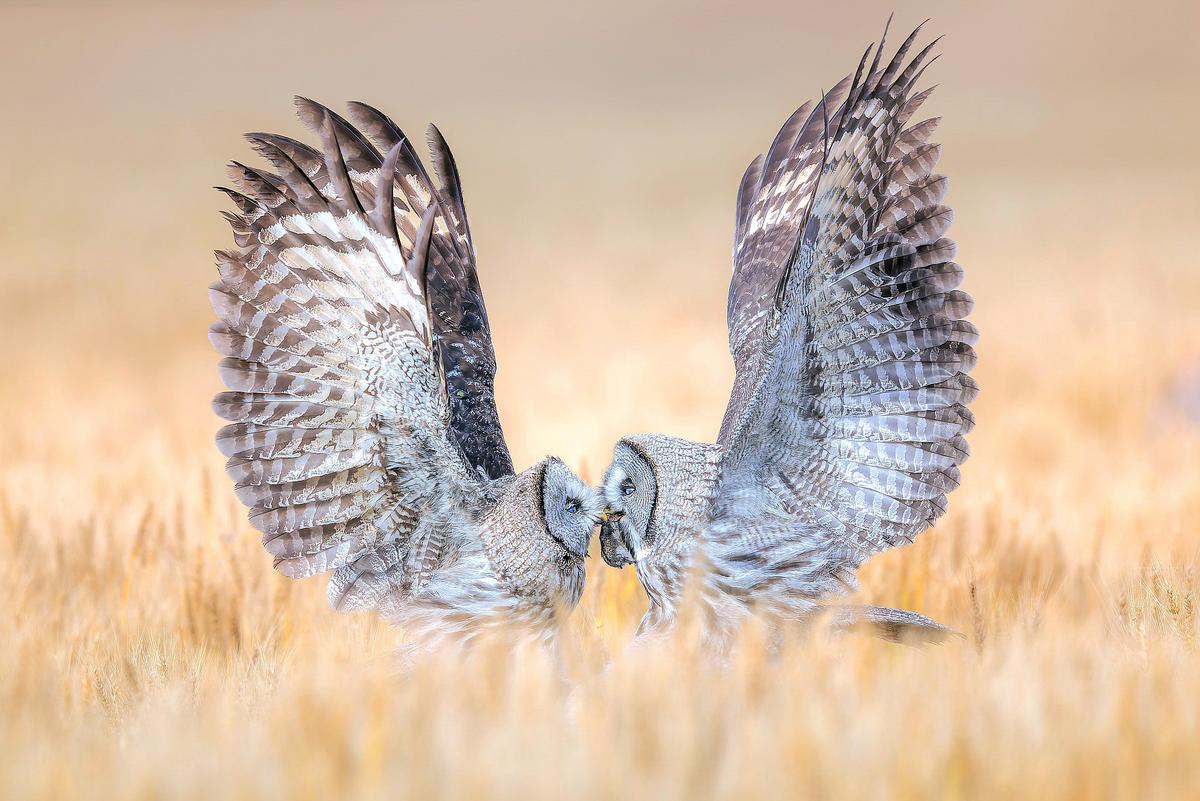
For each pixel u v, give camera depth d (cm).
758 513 1145
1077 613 1241
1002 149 10381
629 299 5453
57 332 4794
